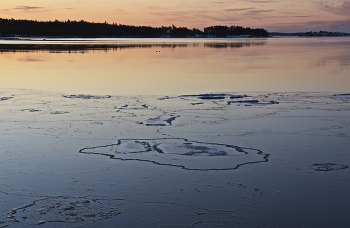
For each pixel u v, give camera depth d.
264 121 7.53
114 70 16.52
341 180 4.68
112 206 4.01
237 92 10.80
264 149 5.85
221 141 6.23
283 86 11.92
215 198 4.20
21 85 11.91
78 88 11.41
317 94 10.46
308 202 4.11
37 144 6.02
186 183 4.59
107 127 7.02
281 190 4.39
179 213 3.87
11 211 3.89
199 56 26.55
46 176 4.78
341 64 19.53
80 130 6.81
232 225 3.64
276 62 21.09
